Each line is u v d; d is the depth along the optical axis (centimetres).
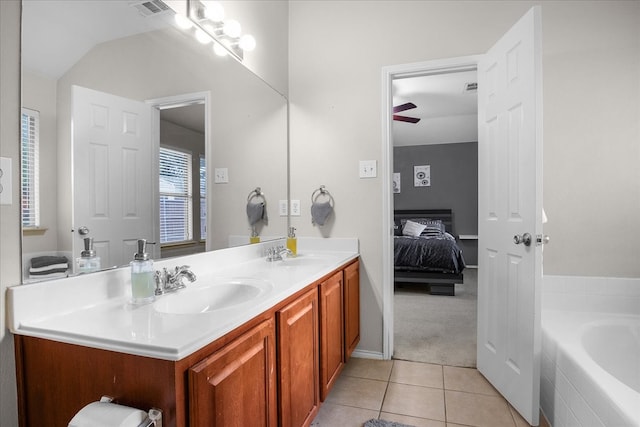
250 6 214
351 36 249
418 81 413
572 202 215
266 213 230
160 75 146
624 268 211
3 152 91
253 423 106
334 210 253
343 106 251
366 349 248
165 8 150
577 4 211
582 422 140
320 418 176
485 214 218
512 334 186
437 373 224
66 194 107
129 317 97
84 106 113
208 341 84
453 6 230
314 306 159
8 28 93
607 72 209
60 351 88
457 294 445
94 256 115
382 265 243
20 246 94
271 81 239
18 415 93
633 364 192
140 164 136
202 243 171
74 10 111
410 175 669
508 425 170
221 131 186
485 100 217
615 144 209
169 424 76
